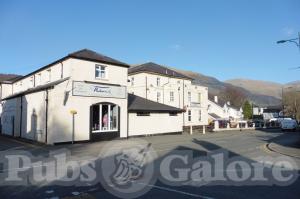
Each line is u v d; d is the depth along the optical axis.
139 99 34.94
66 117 23.22
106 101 26.17
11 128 31.70
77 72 24.36
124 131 27.69
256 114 90.56
